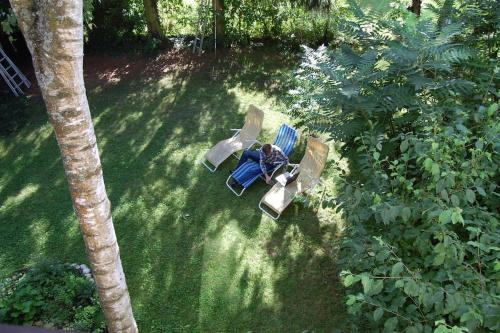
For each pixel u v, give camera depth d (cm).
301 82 760
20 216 670
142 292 553
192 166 755
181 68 1028
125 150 795
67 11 257
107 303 394
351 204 388
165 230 638
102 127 855
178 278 568
